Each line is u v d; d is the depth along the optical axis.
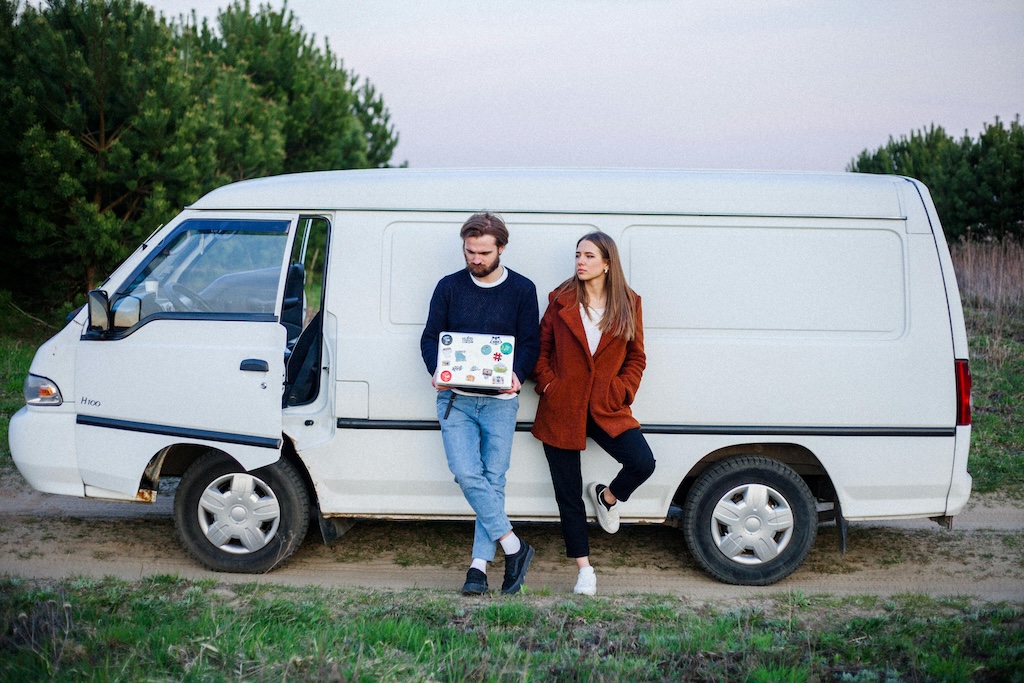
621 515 4.86
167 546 5.43
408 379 4.74
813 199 4.76
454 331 4.42
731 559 4.86
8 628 3.74
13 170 11.23
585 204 4.77
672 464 4.75
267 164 15.00
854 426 4.72
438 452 4.77
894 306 4.74
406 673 3.51
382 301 4.78
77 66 10.91
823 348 4.70
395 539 5.69
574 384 4.45
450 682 3.45
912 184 4.85
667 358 4.71
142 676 3.37
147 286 4.89
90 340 4.87
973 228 16.44
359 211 4.82
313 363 5.12
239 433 4.73
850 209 4.75
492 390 4.34
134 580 4.71
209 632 3.81
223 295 4.85
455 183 4.83
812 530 4.83
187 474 4.93
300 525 4.88
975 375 10.61
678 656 3.79
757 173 4.90
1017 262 14.30
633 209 4.76
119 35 11.18
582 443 4.47
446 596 4.55
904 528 6.07
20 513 6.02
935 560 5.45
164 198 11.64
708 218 4.75
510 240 4.79
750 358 4.70
